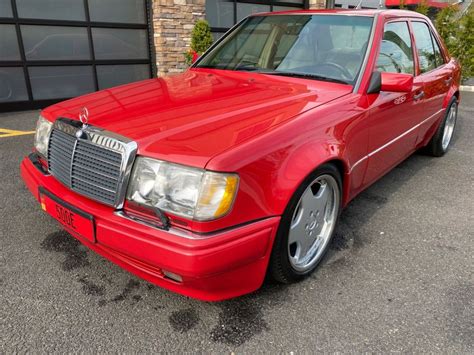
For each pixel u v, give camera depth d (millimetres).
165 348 2051
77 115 2412
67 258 2764
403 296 2490
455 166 4879
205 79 3199
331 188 2688
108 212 2076
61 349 2018
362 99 2863
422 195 4004
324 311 2346
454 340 2148
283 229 2236
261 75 3217
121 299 2393
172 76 3438
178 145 1991
